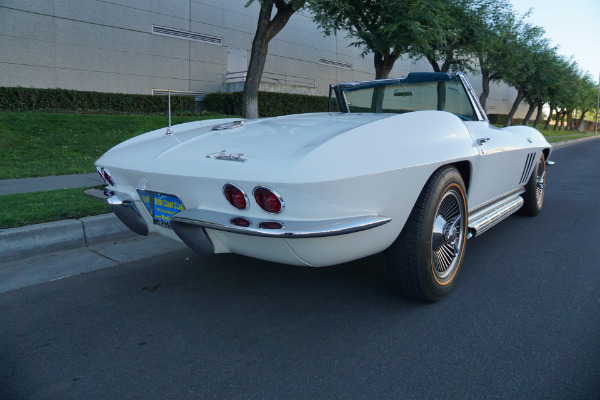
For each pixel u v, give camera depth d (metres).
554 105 35.62
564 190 7.21
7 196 4.86
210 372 2.02
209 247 2.33
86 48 15.71
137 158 2.62
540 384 1.91
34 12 14.38
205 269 3.36
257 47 9.24
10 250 3.53
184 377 1.99
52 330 2.43
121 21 16.53
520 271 3.31
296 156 2.04
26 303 2.77
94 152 8.64
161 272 3.30
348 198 2.03
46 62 14.80
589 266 3.43
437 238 2.59
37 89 13.92
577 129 58.53
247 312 2.64
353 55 25.94
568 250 3.84
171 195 2.44
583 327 2.43
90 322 2.52
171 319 2.55
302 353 2.18
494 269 3.36
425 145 2.40
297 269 3.35
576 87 33.53
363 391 1.87
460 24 14.15
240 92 17.23
